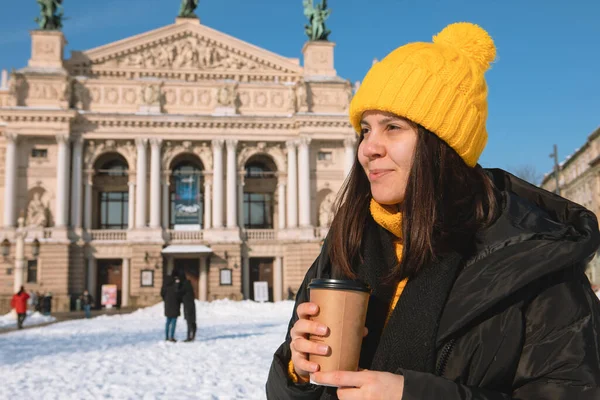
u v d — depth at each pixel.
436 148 2.68
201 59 69.69
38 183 64.44
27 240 62.50
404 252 2.60
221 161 67.31
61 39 66.25
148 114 65.75
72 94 65.69
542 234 2.46
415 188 2.63
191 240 66.44
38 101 64.31
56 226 63.25
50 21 66.50
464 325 2.38
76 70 67.44
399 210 2.89
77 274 63.75
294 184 68.12
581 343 2.30
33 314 49.00
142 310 53.78
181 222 67.19
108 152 67.56
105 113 65.00
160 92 67.12
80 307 62.41
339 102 69.38
